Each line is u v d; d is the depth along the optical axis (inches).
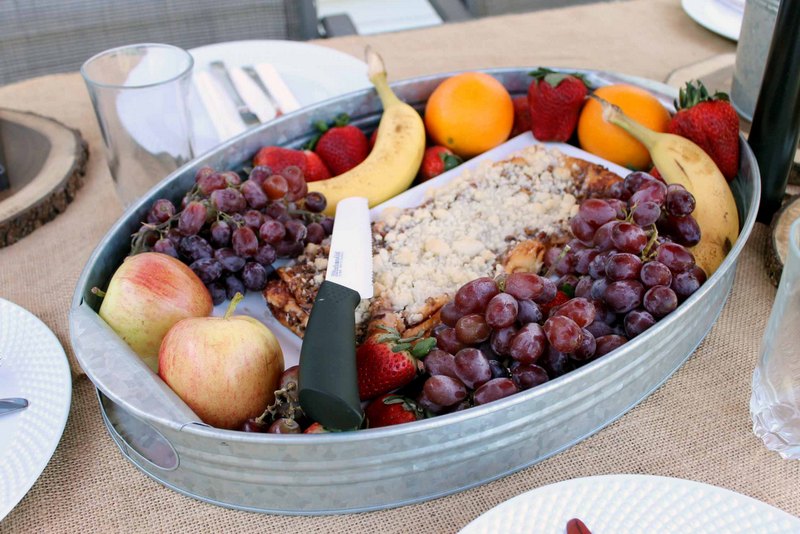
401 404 21.0
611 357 19.7
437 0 59.7
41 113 41.4
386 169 31.2
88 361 20.9
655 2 50.1
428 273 26.1
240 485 19.8
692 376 24.3
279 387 22.6
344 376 19.0
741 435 22.4
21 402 22.5
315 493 19.8
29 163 35.9
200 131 37.3
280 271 26.9
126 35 56.8
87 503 21.1
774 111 28.0
